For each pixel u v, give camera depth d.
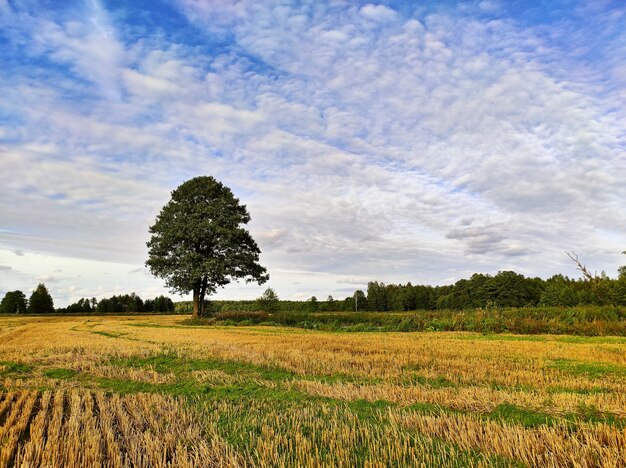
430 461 6.44
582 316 30.86
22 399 10.17
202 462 6.43
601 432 7.02
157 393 10.87
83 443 7.22
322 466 6.20
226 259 48.12
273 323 44.28
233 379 12.95
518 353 17.72
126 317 71.44
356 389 11.05
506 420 8.23
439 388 11.30
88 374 14.09
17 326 45.88
